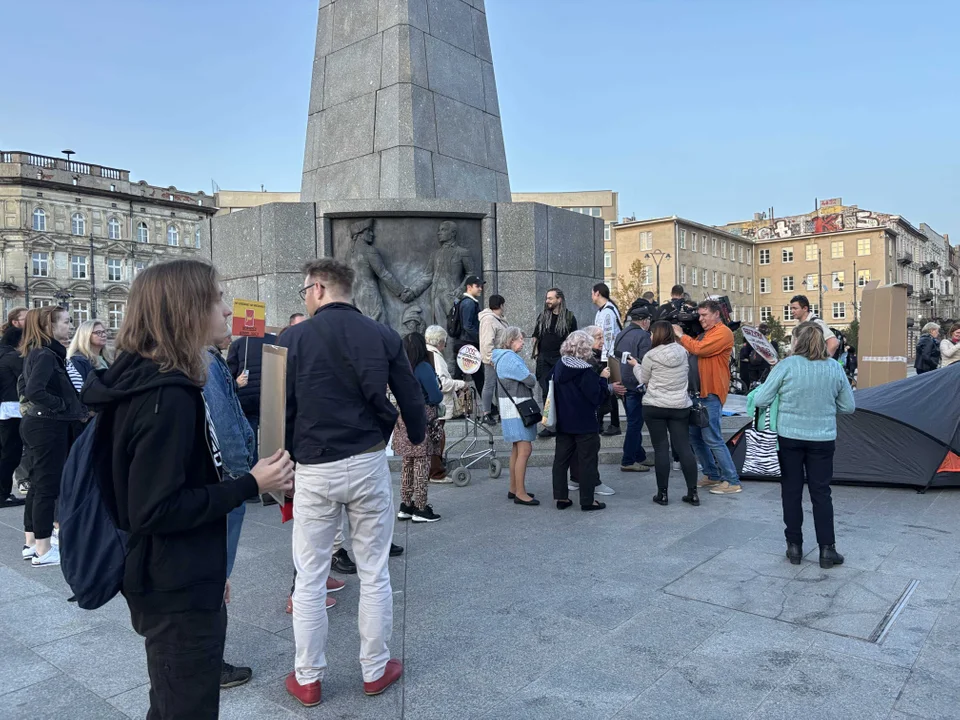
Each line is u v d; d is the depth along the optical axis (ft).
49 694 9.67
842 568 14.12
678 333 24.45
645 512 19.04
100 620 12.34
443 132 29.12
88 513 5.92
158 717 5.97
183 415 5.71
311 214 26.84
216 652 6.07
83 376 16.70
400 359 10.07
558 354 26.12
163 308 5.86
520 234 28.22
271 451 7.14
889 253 239.71
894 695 9.15
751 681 9.59
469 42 30.86
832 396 14.33
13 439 21.81
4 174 187.32
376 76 28.73
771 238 257.34
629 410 24.47
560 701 9.18
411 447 18.13
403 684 9.76
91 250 199.00
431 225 27.86
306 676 9.32
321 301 10.22
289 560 15.46
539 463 25.48
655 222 211.20
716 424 21.22
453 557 15.28
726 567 14.30
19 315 21.62
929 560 14.57
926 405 21.84
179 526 5.66
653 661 10.25
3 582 14.44
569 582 13.58
